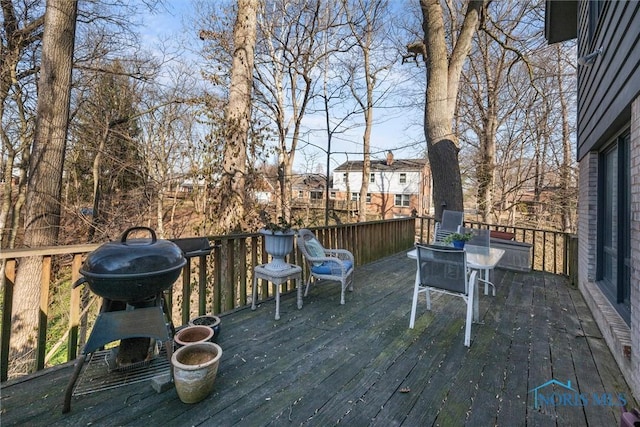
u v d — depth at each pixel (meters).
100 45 7.96
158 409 1.82
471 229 4.62
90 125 8.82
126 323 1.93
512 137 13.55
